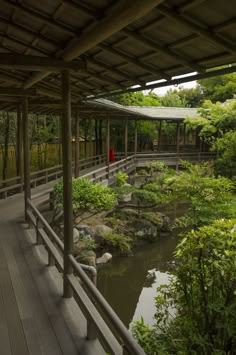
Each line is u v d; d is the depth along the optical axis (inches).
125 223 435.5
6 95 257.3
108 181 494.9
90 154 764.6
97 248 375.9
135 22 98.2
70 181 150.1
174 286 168.2
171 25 94.3
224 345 137.6
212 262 145.3
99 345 122.3
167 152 781.3
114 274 359.3
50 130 715.4
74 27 116.6
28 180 275.3
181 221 305.1
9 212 309.7
